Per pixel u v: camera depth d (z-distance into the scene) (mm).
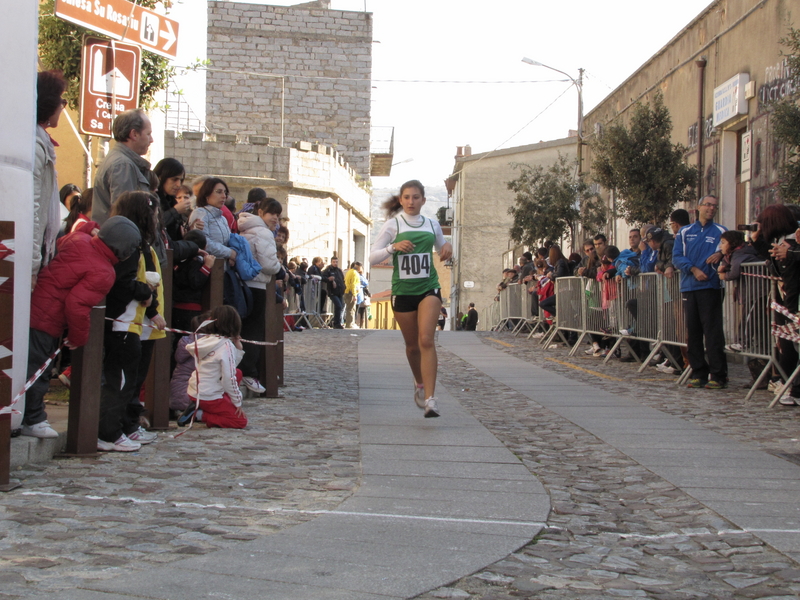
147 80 12031
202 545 3588
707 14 15719
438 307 6977
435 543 3771
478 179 44938
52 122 5223
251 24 38062
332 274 24094
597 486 5047
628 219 15703
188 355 7000
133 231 5160
